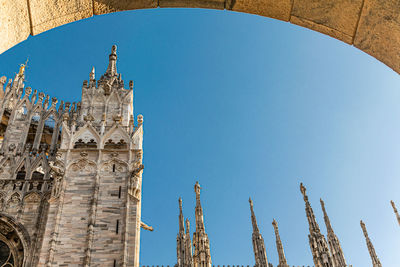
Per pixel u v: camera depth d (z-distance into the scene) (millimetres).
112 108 34875
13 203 29141
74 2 7371
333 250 34375
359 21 7344
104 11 7816
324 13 7559
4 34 6844
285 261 35125
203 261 31359
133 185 28188
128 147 30766
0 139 36750
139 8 8008
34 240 27312
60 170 28516
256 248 35000
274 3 7746
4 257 27125
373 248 39438
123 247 25047
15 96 37625
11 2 6703
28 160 32125
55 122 35625
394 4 6816
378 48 7551
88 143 31109
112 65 39625
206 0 7984
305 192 35938
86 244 25109
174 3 7980
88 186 28125
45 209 28906
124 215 26672
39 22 7289
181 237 34219
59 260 24406
